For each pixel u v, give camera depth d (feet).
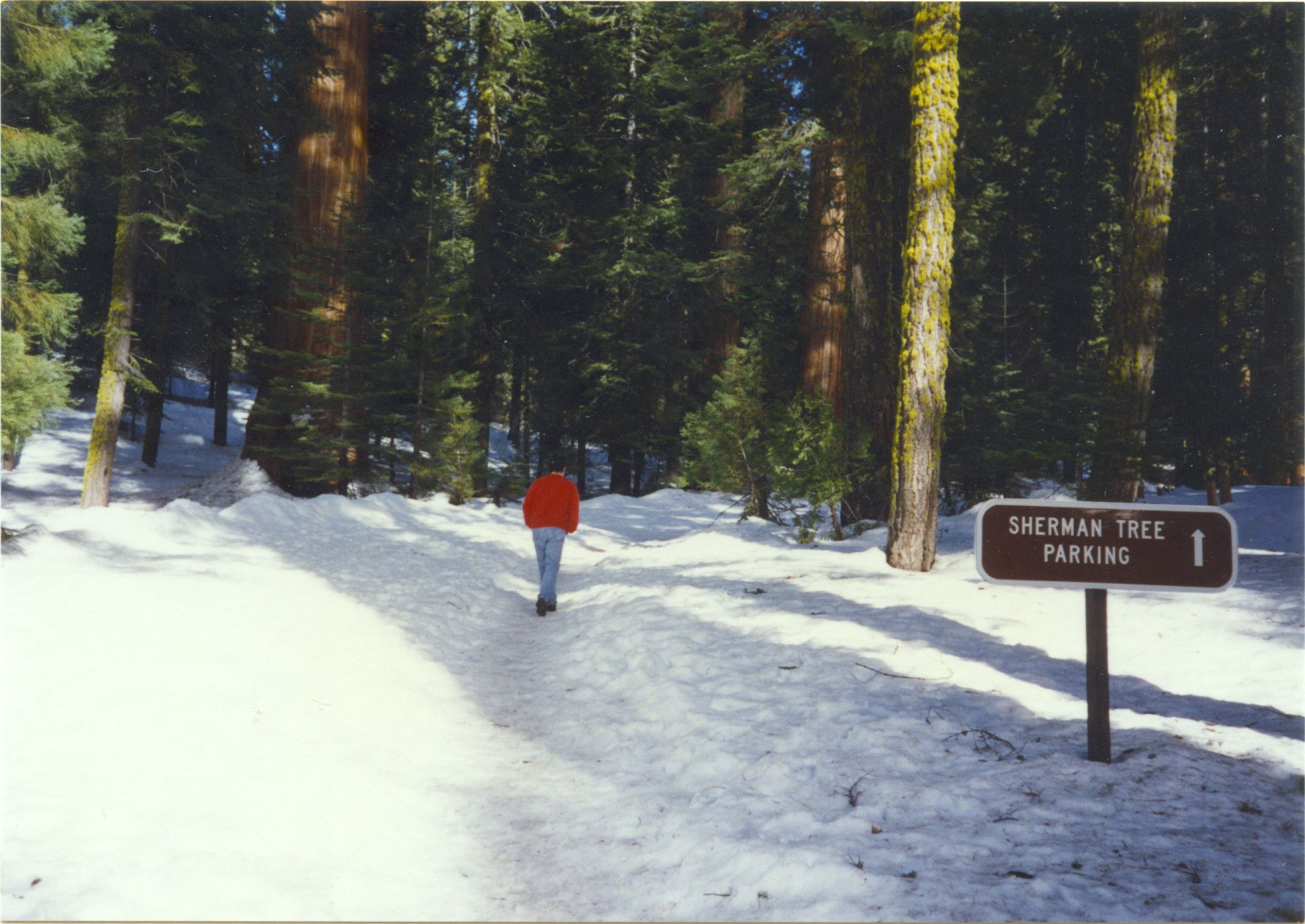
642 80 88.07
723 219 85.40
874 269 49.01
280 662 19.51
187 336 88.79
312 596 27.63
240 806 11.81
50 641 18.80
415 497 65.57
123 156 57.52
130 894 8.79
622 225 87.04
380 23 81.71
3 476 81.10
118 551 32.22
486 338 95.81
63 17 46.24
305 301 65.46
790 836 11.11
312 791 12.78
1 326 40.22
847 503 47.83
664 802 13.08
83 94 53.06
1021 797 11.99
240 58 59.62
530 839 12.07
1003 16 54.13
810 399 44.75
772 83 60.95
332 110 67.15
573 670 22.59
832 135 53.62
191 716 15.25
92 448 57.67
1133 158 43.78
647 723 17.22
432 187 65.41
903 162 54.75
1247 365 66.13
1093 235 82.48
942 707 16.63
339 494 63.98
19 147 42.06
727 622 24.77
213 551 34.96
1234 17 67.82
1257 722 14.65
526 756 15.89
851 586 29.45
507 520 58.65
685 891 9.84
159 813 11.18
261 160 75.77
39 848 9.70
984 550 13.26
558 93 90.63
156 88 59.11
